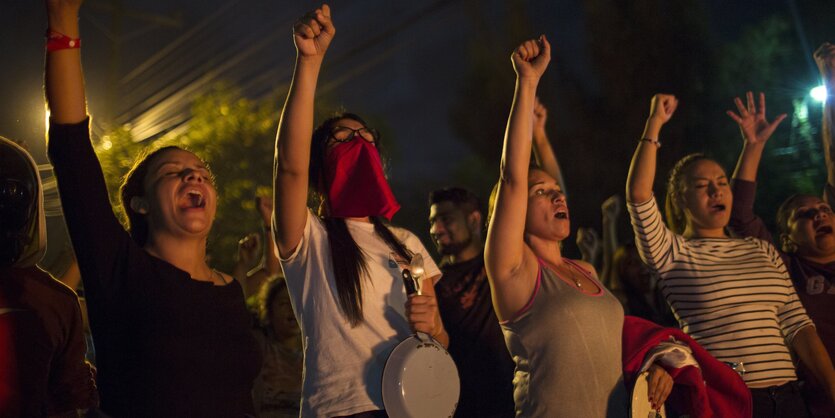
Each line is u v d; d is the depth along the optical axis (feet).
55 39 9.43
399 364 10.09
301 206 10.29
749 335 14.49
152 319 9.50
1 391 8.70
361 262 10.52
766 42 52.49
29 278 9.32
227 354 9.93
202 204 10.32
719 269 14.90
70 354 9.50
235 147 66.33
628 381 11.91
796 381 14.69
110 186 46.68
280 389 16.63
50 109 9.49
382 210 10.61
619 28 56.49
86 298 9.65
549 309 11.66
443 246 17.03
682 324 15.06
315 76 10.18
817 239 17.08
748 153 17.81
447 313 15.74
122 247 9.68
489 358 15.42
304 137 10.09
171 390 9.41
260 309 17.16
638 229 15.08
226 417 9.79
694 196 15.88
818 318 16.47
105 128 59.06
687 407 12.71
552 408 11.34
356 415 10.04
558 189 13.21
